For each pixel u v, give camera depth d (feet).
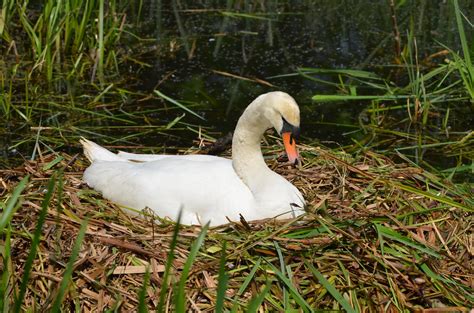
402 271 21.36
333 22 40.68
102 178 24.76
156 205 23.59
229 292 20.79
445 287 21.26
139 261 21.38
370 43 38.50
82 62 35.94
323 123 31.91
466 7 40.73
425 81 35.04
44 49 35.70
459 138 30.91
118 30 37.32
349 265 21.53
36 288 20.95
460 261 22.26
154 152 29.60
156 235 22.17
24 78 34.58
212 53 37.65
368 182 25.45
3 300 18.56
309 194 24.93
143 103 33.30
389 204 24.41
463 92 33.45
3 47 37.24
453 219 23.79
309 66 36.40
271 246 21.70
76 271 20.90
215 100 33.55
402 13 41.14
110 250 21.66
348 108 33.32
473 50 33.73
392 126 31.71
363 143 30.42
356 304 20.68
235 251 21.45
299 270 21.34
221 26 40.47
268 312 20.43
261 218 23.07
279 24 40.55
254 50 37.88
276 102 22.94
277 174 24.03
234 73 35.83
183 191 23.50
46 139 29.99
